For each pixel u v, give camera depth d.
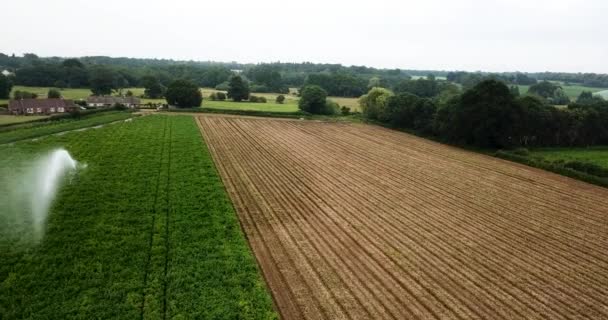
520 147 63.41
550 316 20.39
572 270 25.17
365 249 26.89
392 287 22.36
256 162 49.81
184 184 37.19
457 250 27.33
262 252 25.84
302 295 21.19
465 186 42.81
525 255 26.95
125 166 42.41
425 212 34.44
